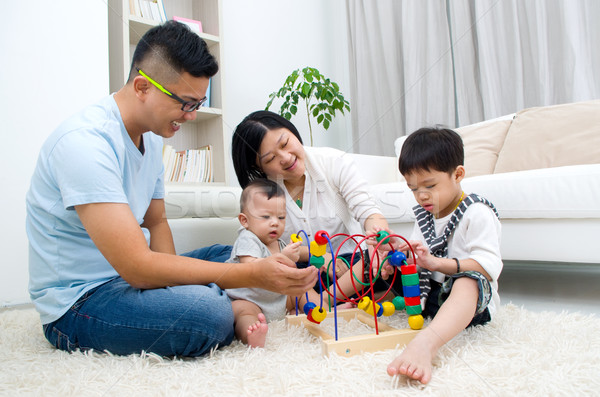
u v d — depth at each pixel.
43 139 1.60
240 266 0.84
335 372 0.68
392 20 2.92
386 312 0.89
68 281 0.89
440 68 2.65
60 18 1.66
